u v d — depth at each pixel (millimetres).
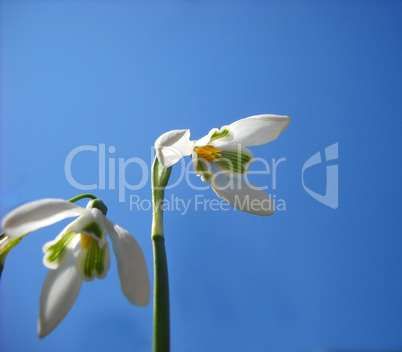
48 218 128
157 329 126
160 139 136
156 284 130
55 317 135
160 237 135
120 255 132
